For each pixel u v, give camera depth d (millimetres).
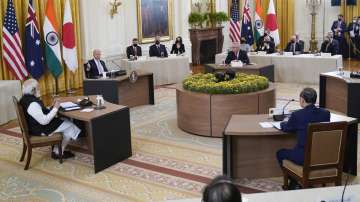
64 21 9750
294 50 10992
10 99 7551
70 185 4730
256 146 4684
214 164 5238
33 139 5180
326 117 3988
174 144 6043
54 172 5125
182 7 13328
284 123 4191
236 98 6051
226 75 6496
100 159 5109
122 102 8125
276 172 4762
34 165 5379
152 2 12359
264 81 6441
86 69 8344
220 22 14297
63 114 5242
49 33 9469
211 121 6227
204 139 6219
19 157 5684
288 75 10406
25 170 5207
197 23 13727
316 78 10070
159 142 6160
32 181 4879
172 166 5219
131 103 8352
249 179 4750
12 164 5430
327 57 9859
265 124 4418
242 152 4688
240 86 6129
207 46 14195
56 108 5199
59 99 5969
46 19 9438
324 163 3803
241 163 4711
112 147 5273
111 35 11148
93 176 4973
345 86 7113
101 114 5117
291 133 4176
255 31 13094
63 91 10305
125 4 11586
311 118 3947
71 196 4453
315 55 10180
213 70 9312
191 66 13586
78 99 5961
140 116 7691
